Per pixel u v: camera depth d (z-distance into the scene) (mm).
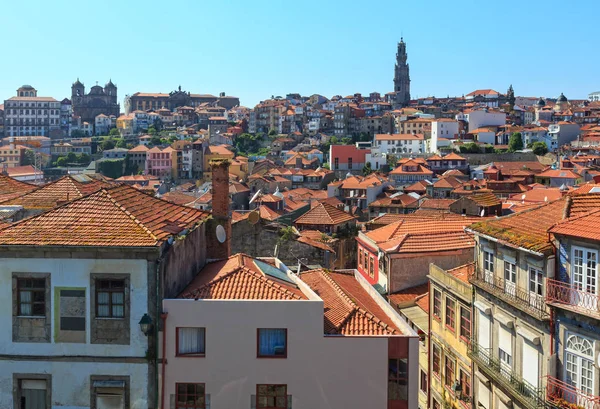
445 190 156750
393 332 27125
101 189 29922
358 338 26531
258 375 26297
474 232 34656
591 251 25828
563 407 26688
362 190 162000
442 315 41125
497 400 33656
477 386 36062
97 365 25906
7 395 25891
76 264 25797
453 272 40469
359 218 139625
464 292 37281
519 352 31219
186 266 30156
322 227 75062
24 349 25938
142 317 25703
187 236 30234
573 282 26844
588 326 26016
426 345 43906
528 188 147875
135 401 25891
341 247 74062
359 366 26453
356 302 30609
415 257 47062
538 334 29422
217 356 26203
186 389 26219
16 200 39031
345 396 26422
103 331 25891
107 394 26078
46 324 25906
